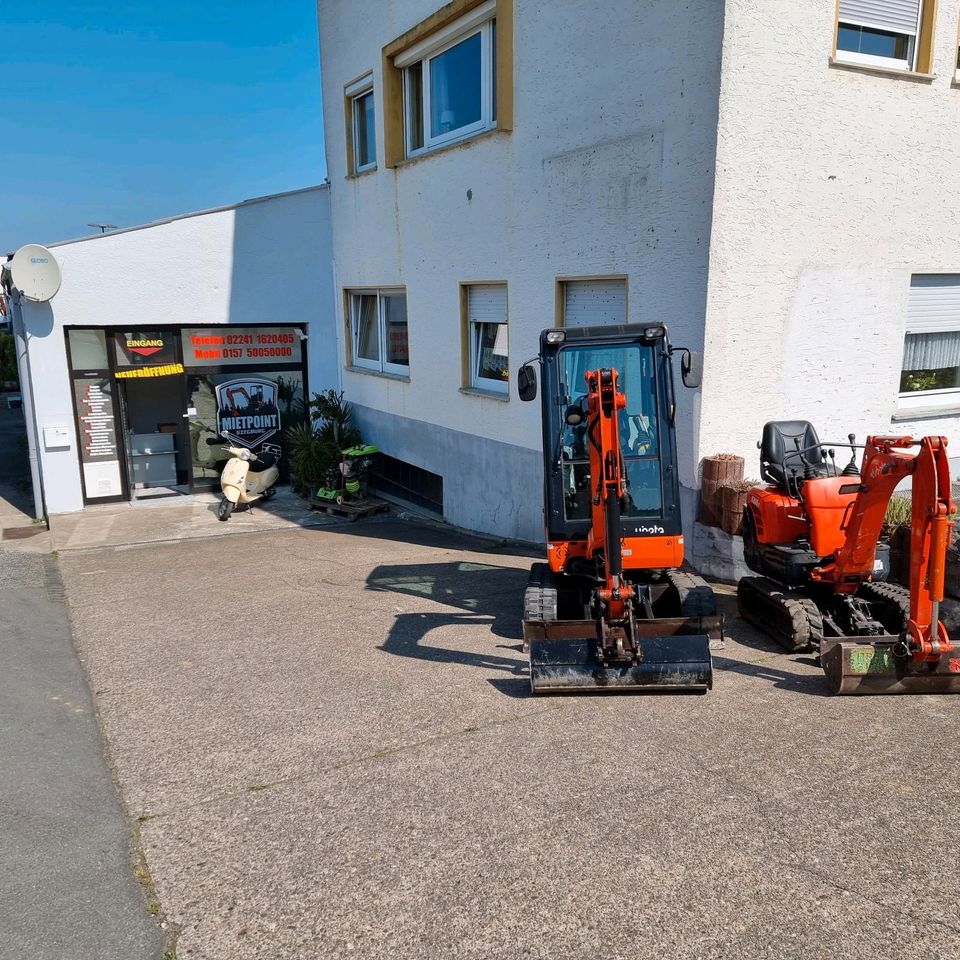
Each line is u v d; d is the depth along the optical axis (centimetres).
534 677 491
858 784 387
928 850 334
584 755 425
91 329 1320
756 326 748
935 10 768
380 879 329
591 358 568
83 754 459
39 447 1287
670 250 750
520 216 937
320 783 410
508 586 794
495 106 980
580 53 819
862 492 514
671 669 483
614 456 472
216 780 420
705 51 692
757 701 488
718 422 754
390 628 670
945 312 869
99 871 345
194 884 333
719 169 698
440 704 501
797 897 307
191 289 1362
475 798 387
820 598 600
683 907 303
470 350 1094
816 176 745
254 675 572
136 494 1434
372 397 1384
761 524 614
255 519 1287
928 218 816
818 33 718
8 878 342
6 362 2919
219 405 1445
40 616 751
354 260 1380
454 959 283
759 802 373
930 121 792
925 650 461
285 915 311
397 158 1199
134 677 580
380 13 1180
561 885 319
